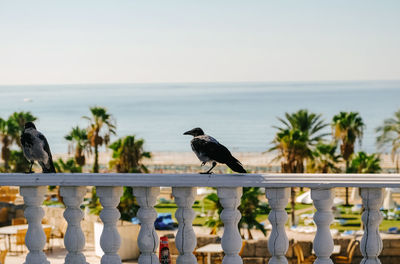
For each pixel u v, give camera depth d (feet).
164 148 577.43
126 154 151.43
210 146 17.21
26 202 18.15
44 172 18.97
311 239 67.62
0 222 96.68
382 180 16.60
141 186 17.47
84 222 72.18
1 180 18.02
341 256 68.13
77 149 216.74
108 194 17.72
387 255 65.10
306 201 133.59
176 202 17.54
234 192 17.17
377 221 16.92
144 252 17.90
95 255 51.08
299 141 160.25
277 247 17.19
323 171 183.93
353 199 168.45
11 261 59.62
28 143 18.43
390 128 191.72
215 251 63.05
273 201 17.13
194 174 17.39
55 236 75.82
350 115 203.82
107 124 217.15
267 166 330.95
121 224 58.49
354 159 181.16
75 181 17.70
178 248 17.70
